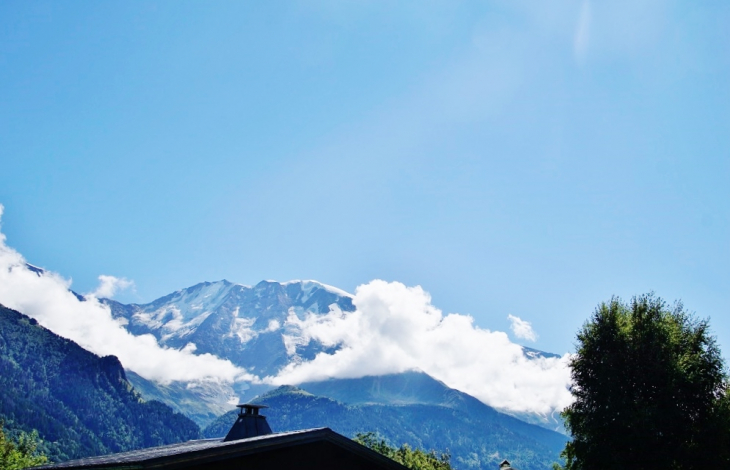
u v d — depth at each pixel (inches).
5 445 3668.8
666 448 1547.7
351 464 887.1
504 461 1750.7
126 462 663.1
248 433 1055.0
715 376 1654.8
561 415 1873.8
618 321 1833.2
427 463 4608.8
